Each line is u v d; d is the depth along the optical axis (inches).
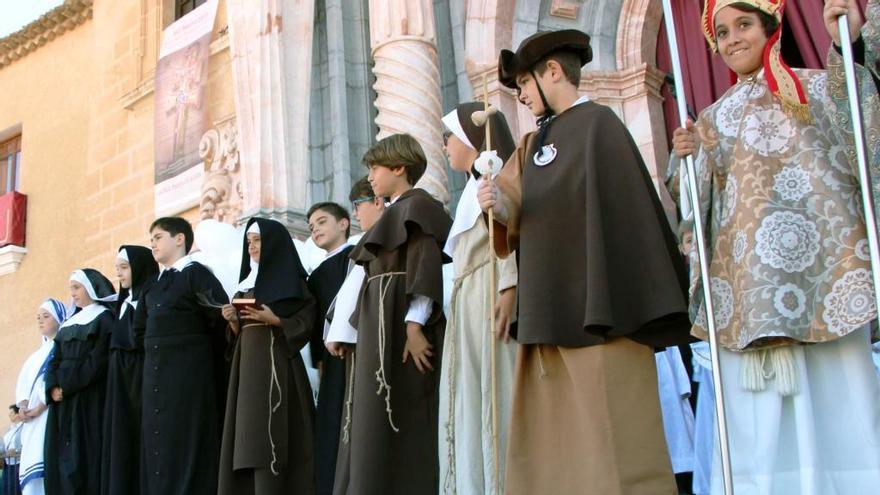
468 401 175.9
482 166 158.6
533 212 149.0
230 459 227.9
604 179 145.6
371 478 189.3
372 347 197.9
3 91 652.1
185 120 457.4
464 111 193.3
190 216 448.5
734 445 137.0
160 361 247.4
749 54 145.6
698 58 346.9
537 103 162.1
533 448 145.3
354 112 381.7
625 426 136.9
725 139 144.9
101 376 287.4
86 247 533.6
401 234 200.2
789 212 135.4
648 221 143.1
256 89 369.7
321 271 247.9
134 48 529.0
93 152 544.4
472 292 181.8
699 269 139.9
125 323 272.2
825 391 132.6
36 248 590.2
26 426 311.0
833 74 135.3
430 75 341.4
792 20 316.5
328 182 372.8
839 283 129.6
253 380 229.1
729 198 141.9
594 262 138.3
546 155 152.6
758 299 132.7
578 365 141.0
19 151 643.5
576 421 141.6
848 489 128.6
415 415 196.2
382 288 201.8
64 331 295.4
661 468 136.6
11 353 588.1
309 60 375.2
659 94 352.8
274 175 360.8
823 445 130.9
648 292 139.8
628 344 141.3
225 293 257.6
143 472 245.9
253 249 243.0
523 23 358.0
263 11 374.0
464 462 172.6
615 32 360.8
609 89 350.9
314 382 266.2
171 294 253.4
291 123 366.6
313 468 230.2
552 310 142.8
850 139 133.6
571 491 139.0
